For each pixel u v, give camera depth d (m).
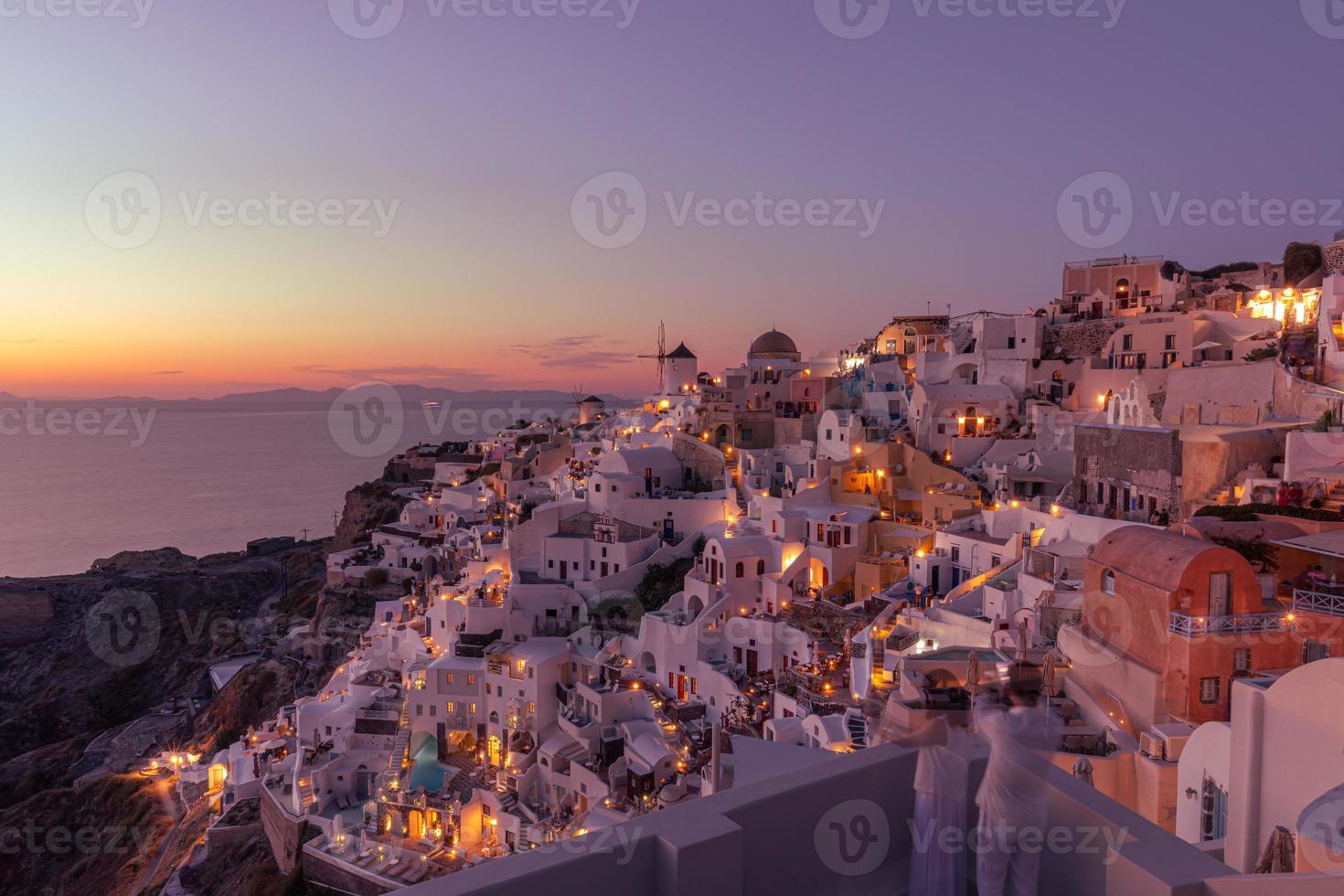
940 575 45.66
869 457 59.84
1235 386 41.88
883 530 51.59
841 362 94.56
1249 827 13.52
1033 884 6.18
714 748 18.45
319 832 47.38
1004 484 51.44
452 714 51.94
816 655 40.81
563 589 57.97
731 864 5.42
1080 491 42.50
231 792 58.69
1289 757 12.81
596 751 44.62
